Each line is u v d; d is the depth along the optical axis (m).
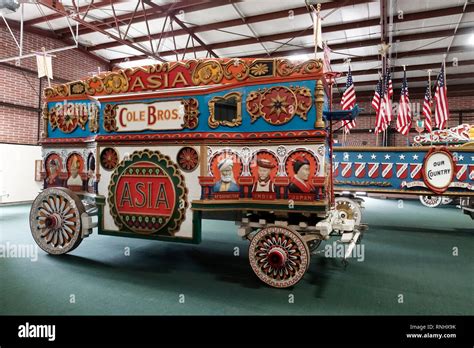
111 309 3.33
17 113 11.63
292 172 3.86
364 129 18.19
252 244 3.97
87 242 6.03
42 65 9.20
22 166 11.10
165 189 4.25
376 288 3.99
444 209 11.51
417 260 5.23
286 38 11.88
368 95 17.78
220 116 4.69
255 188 4.00
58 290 3.77
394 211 11.01
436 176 6.86
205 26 11.39
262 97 3.99
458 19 10.32
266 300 3.57
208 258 5.11
